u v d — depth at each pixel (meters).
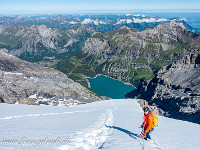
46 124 25.30
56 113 41.12
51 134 18.97
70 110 56.00
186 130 28.09
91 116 39.75
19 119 28.30
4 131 18.39
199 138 21.86
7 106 48.97
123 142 16.94
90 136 19.95
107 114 47.78
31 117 31.52
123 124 29.89
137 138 19.19
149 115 18.55
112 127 26.64
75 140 17.56
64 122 28.59
